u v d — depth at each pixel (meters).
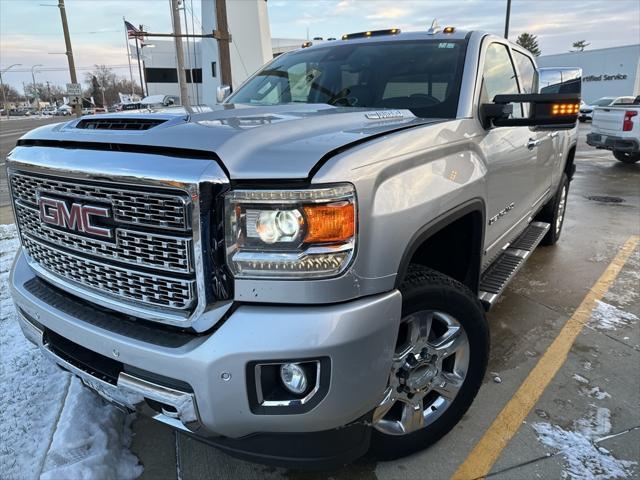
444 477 2.40
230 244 1.73
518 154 3.38
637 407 2.92
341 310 1.76
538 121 2.67
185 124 2.04
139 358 1.83
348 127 2.16
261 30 27.02
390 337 1.91
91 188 1.90
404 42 3.44
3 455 2.46
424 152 2.17
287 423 1.79
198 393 1.75
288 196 1.69
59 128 2.37
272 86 3.59
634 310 4.24
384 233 1.87
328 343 1.72
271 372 1.80
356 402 1.84
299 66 3.64
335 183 1.72
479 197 2.60
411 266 2.31
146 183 1.74
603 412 2.88
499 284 3.35
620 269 5.25
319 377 1.77
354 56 3.48
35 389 3.02
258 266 1.72
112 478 2.36
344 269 1.76
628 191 9.65
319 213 1.70
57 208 2.06
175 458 2.53
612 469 2.45
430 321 2.28
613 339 3.73
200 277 1.73
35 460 2.42
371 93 3.14
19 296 2.34
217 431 1.81
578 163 13.68
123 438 2.65
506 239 3.64
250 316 1.72
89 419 2.67
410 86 3.05
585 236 6.52
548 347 3.61
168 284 1.80
